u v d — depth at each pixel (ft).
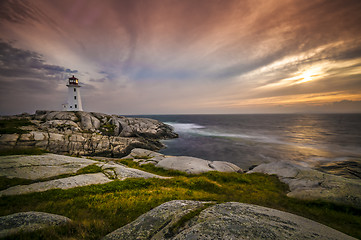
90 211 26.45
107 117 218.18
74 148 125.70
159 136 207.31
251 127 320.29
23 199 30.78
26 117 183.62
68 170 50.49
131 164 77.30
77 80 233.76
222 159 124.57
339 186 41.16
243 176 59.06
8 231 15.72
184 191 40.40
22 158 53.11
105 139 141.90
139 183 44.24
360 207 33.68
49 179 43.68
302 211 34.40
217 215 16.05
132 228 16.42
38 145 112.37
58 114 192.24
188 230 13.19
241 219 14.89
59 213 25.52
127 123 209.26
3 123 135.03
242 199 39.22
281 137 202.08
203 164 71.26
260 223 14.32
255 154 132.67
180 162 70.74
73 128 160.56
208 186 47.19
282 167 61.77
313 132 241.76
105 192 37.35
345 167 92.27
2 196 31.35
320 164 102.83
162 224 16.14
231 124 390.63
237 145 164.86
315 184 44.93
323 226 15.46
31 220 18.01
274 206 36.42
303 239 12.26
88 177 45.65
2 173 41.91
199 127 326.65
